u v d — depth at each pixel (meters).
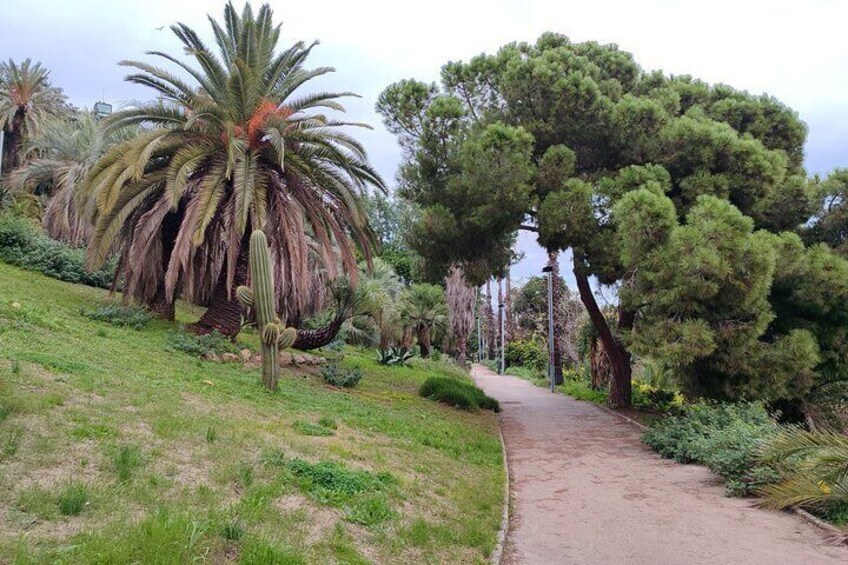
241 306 18.70
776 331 15.35
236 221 16.08
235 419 8.74
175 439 6.89
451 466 9.98
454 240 18.33
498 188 16.48
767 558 6.27
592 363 27.77
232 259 16.75
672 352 12.91
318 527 5.45
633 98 17.47
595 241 16.22
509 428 16.59
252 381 13.17
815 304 14.80
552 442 14.34
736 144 16.06
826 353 15.18
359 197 19.03
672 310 13.61
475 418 17.11
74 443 5.93
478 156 16.38
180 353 14.62
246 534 4.66
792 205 16.66
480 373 49.97
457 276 44.44
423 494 7.63
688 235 12.71
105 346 12.46
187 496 5.29
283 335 12.96
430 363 32.66
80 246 28.92
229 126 16.42
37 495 4.57
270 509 5.42
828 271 14.15
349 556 4.97
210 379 11.97
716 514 7.98
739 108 19.28
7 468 5.03
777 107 19.36
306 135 17.72
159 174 17.19
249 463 6.70
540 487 9.77
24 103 38.84
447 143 18.42
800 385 14.06
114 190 15.80
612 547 6.66
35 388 7.44
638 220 13.40
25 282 18.75
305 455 7.82
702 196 13.73
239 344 18.20
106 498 4.80
